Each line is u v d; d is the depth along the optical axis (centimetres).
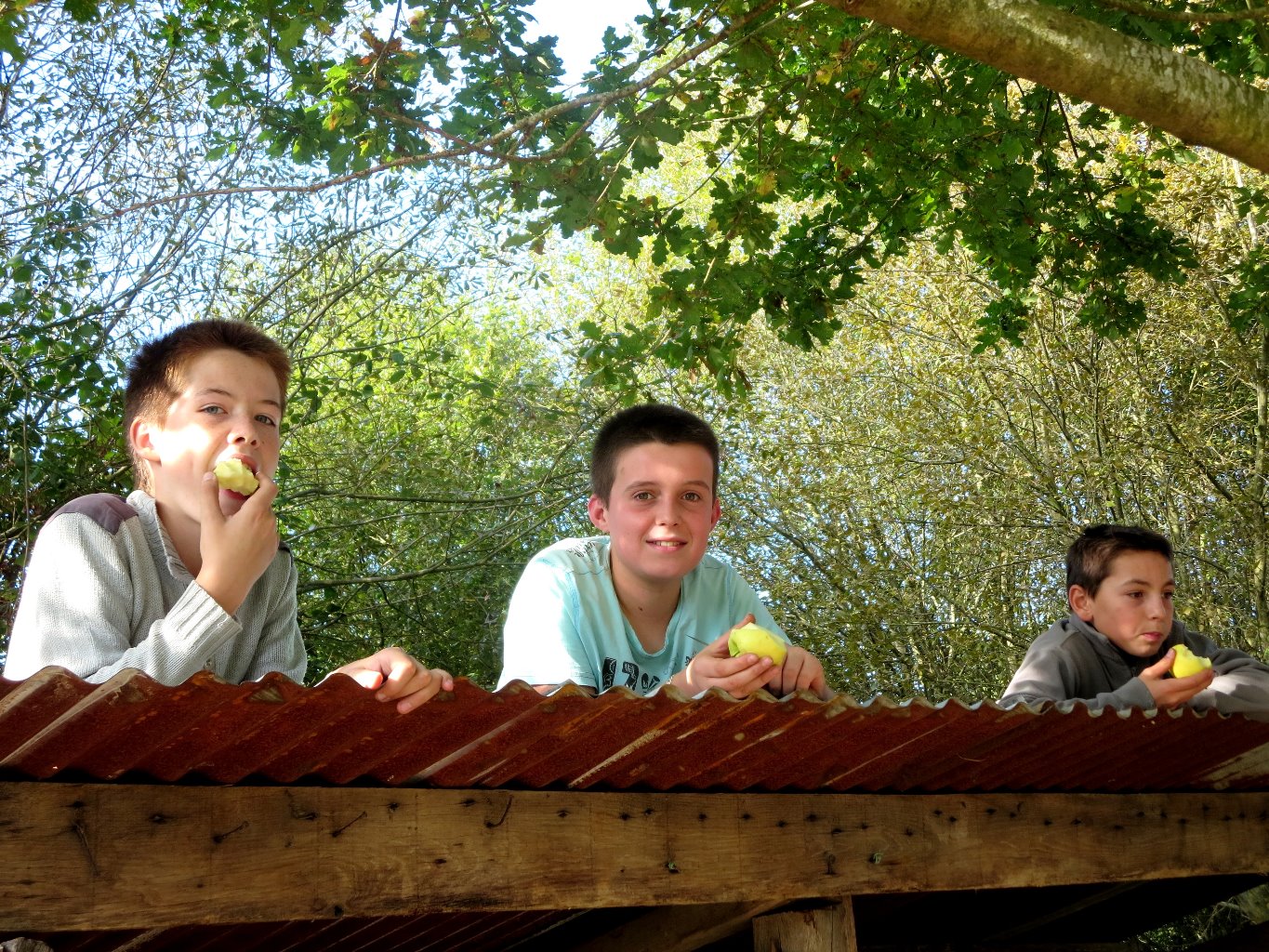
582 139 525
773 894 288
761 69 518
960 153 712
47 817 204
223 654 281
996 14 338
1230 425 1187
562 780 263
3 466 777
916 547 1230
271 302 907
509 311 1359
